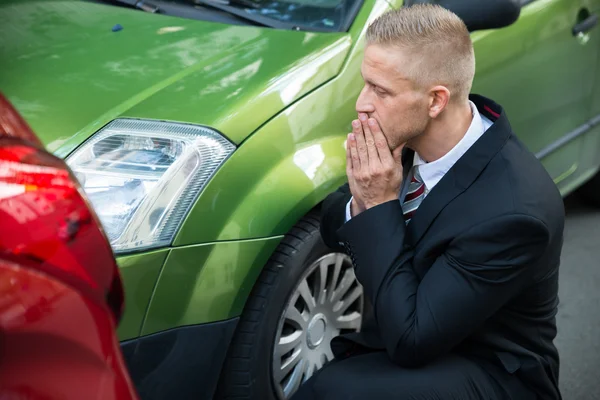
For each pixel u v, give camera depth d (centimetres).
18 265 184
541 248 276
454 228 279
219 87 374
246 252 351
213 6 461
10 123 207
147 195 337
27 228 187
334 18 430
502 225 271
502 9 427
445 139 287
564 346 488
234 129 355
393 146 287
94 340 194
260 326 369
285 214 362
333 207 329
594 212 647
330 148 387
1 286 180
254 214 354
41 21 456
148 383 338
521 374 295
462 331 279
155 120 355
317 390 297
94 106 366
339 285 418
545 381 296
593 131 587
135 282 328
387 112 281
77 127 354
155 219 335
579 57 548
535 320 297
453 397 284
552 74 526
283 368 393
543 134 533
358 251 291
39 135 350
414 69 274
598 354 481
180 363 344
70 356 189
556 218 281
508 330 297
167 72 390
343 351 323
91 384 192
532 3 508
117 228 330
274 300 372
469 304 276
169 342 340
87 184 339
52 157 205
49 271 189
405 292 281
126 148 348
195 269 341
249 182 356
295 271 379
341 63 401
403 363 286
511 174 279
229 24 445
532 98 513
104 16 463
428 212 285
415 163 301
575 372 464
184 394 349
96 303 199
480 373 292
